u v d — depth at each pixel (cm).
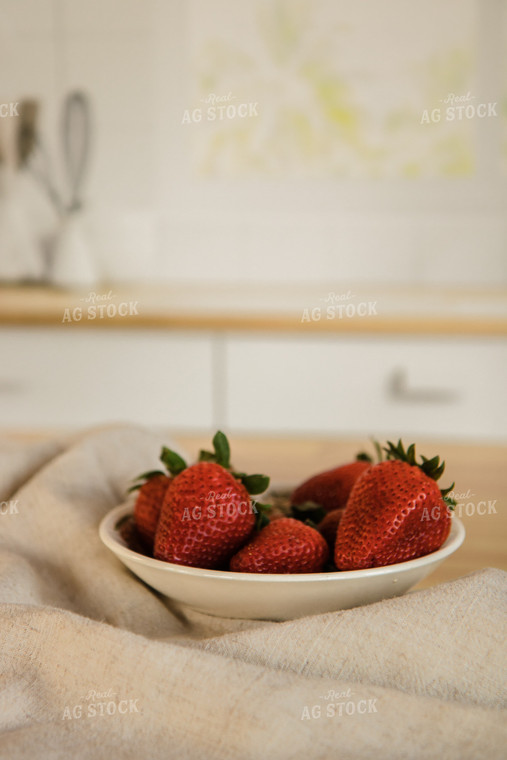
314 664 70
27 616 72
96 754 63
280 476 107
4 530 90
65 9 203
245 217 206
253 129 204
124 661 66
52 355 171
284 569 77
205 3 200
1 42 205
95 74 205
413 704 63
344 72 200
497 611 72
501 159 200
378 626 71
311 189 204
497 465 112
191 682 64
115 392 171
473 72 198
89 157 208
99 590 85
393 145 202
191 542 79
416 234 203
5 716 68
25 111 207
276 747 60
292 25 200
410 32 198
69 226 191
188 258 208
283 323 164
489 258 202
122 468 96
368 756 61
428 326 162
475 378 164
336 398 167
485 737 61
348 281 206
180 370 169
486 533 95
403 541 77
